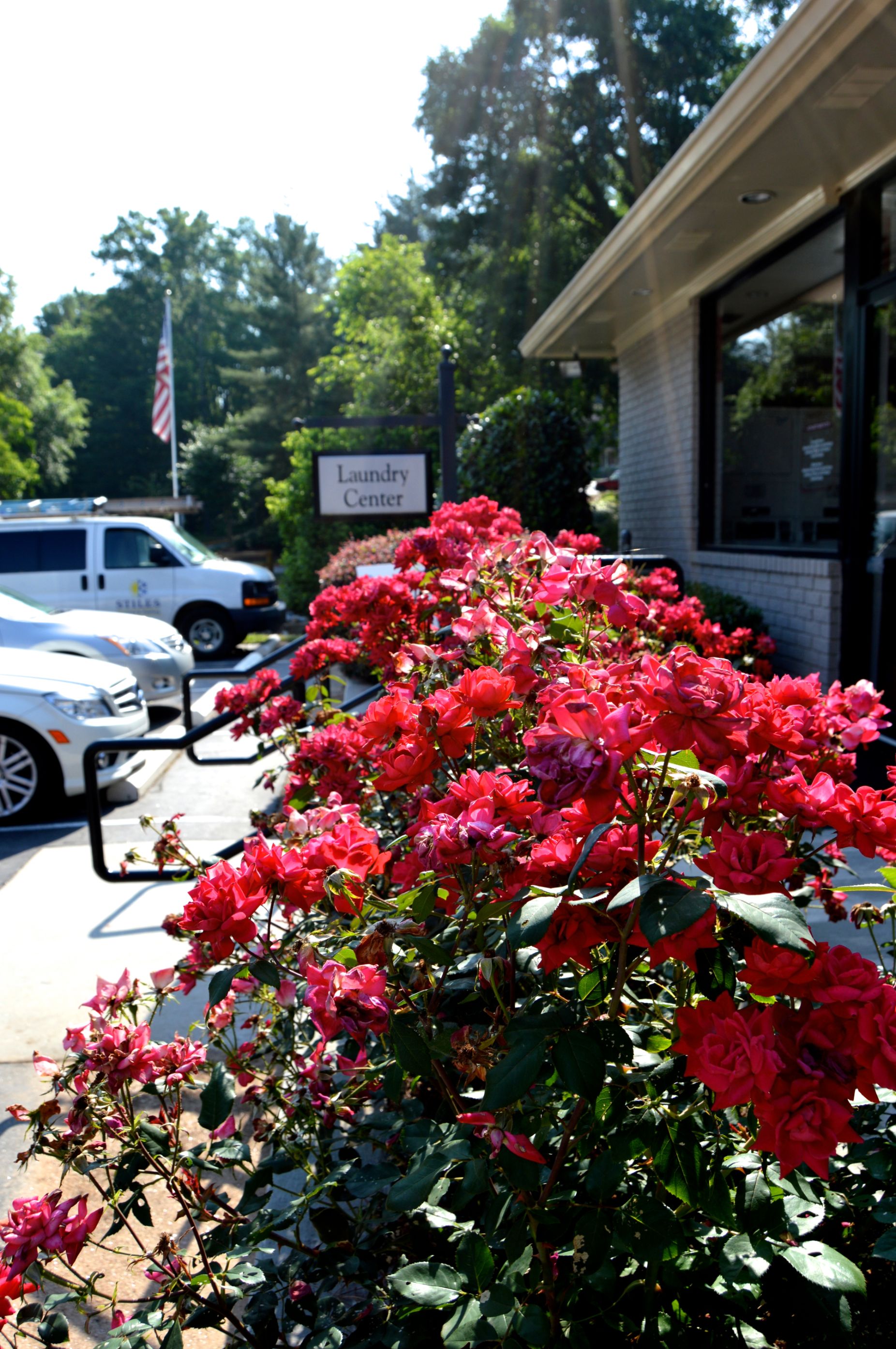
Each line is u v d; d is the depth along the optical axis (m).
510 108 28.30
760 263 8.12
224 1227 1.84
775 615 7.82
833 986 1.18
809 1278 1.34
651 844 1.38
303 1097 1.98
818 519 7.32
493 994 1.76
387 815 2.81
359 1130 1.97
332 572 11.12
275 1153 1.99
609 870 1.33
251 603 14.44
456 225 30.11
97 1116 1.84
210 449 50.44
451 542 3.48
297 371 46.72
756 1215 1.38
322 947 2.01
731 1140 1.57
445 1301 1.42
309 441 21.38
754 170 6.41
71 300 81.50
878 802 1.41
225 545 51.66
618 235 8.27
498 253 29.11
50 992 3.91
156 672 9.34
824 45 4.79
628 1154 1.39
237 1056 2.13
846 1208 1.66
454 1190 1.85
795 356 7.68
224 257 70.62
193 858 2.59
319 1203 1.91
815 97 5.30
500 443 11.53
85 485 63.38
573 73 27.28
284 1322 1.78
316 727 3.83
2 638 8.98
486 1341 1.45
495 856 1.42
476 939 1.63
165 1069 1.92
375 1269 1.83
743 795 1.38
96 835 4.71
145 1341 1.67
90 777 4.65
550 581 2.08
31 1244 1.67
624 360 12.08
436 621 3.36
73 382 65.62
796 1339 1.73
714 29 26.22
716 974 1.30
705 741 1.24
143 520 14.25
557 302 10.79
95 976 4.04
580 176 27.62
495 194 29.25
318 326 47.31
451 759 1.86
